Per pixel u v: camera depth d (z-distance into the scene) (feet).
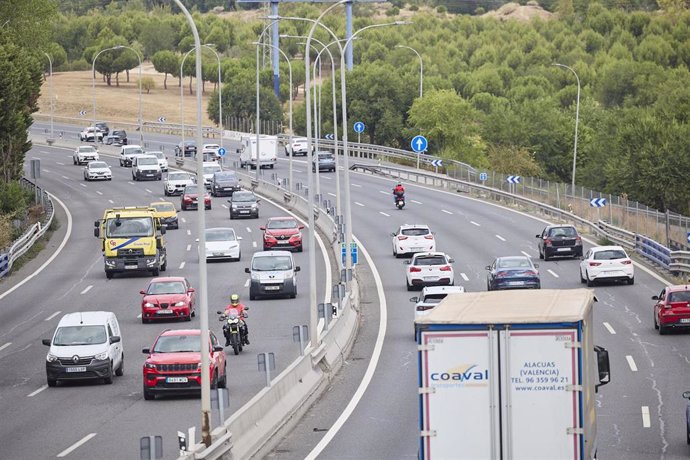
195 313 412.16
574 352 146.10
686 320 337.72
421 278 443.32
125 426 240.53
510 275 407.85
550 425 146.41
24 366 327.06
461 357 147.54
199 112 213.05
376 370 302.25
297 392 251.19
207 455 181.27
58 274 511.40
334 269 504.84
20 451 220.02
